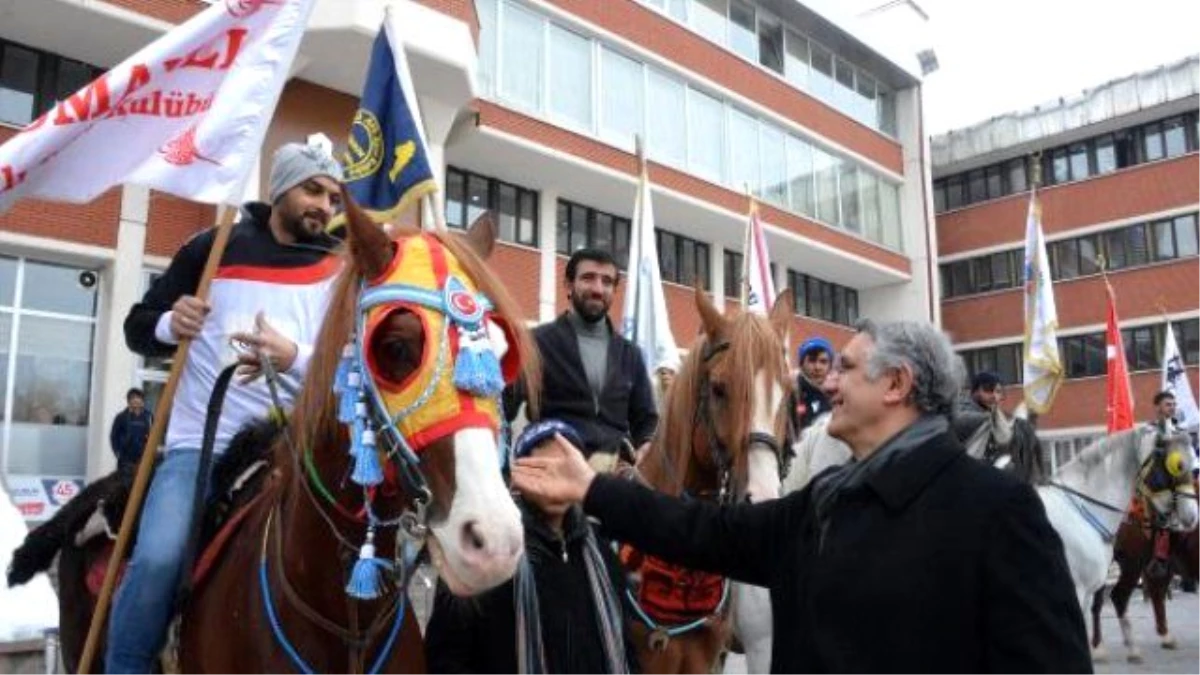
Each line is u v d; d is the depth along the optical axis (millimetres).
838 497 2340
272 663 2695
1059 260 30922
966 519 2113
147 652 2949
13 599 5891
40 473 12609
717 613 4082
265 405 3393
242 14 3441
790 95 25750
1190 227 28391
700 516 2770
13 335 12523
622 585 3467
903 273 29359
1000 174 32469
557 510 2912
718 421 3977
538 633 3029
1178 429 10781
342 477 2561
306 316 3398
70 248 12695
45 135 3221
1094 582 7488
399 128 3979
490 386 2264
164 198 13562
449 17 13633
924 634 2078
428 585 4035
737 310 4332
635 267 9617
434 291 2346
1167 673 9422
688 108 22453
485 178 19125
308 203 3416
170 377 3006
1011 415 8195
